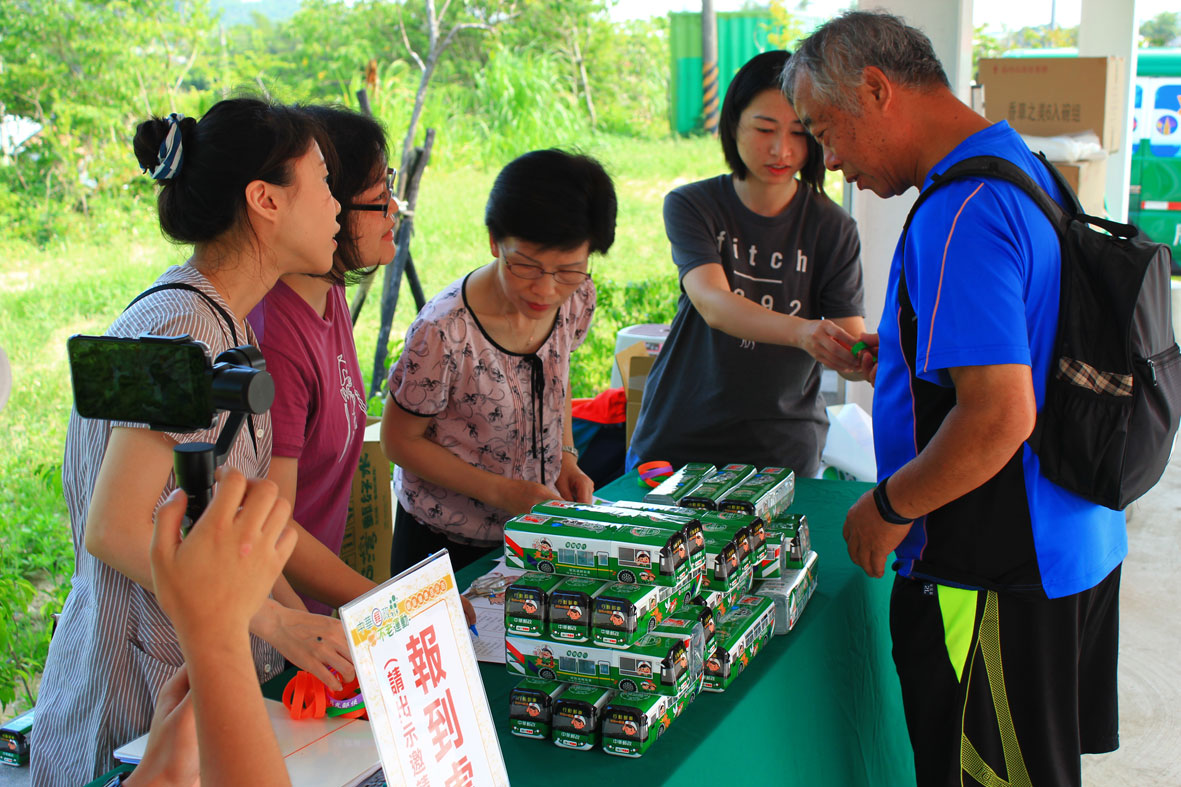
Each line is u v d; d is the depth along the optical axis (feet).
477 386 6.54
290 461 5.10
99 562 4.37
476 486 6.50
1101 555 5.58
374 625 3.04
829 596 6.11
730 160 7.93
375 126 5.62
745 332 7.45
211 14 18.94
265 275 4.58
